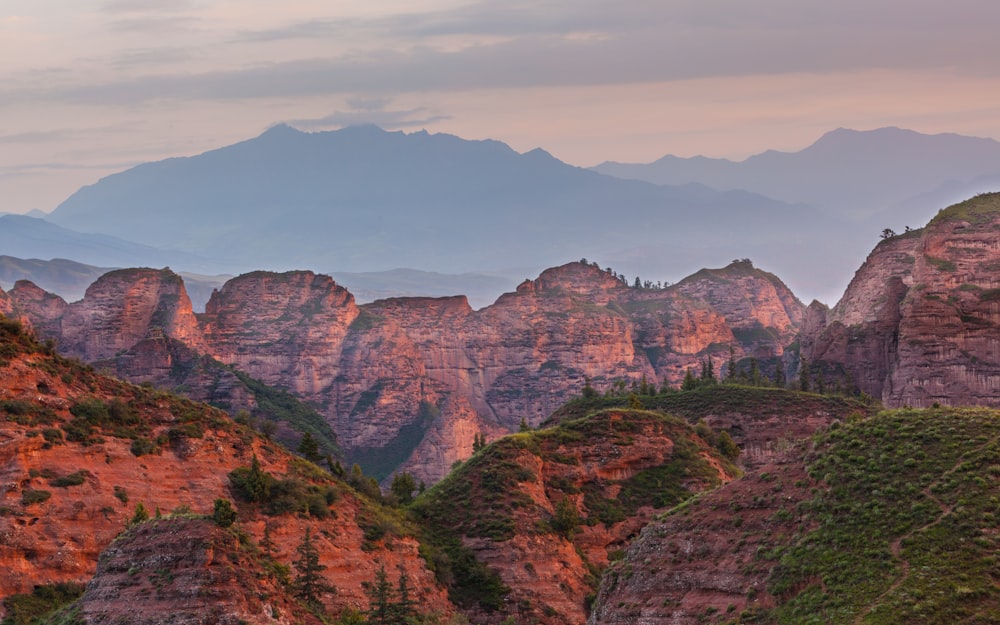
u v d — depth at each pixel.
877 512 139.88
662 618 142.75
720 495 151.25
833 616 131.62
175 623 130.38
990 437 144.50
